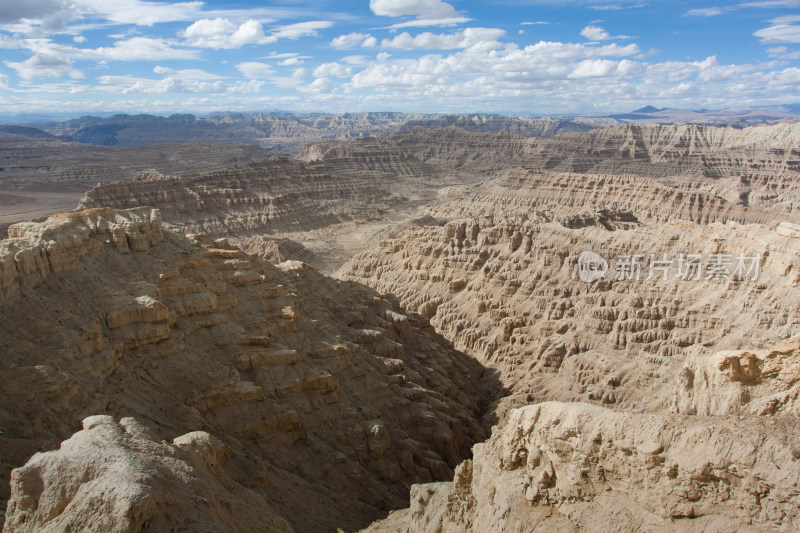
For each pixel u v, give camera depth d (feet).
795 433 55.57
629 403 168.04
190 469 68.80
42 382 85.71
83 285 111.86
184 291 126.72
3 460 74.18
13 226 120.47
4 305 95.45
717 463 56.59
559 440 69.82
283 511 97.55
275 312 142.31
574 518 66.90
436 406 151.33
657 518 61.11
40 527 56.95
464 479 86.69
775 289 168.14
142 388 103.04
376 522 100.37
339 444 122.42
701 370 89.45
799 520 51.55
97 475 59.82
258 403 114.93
